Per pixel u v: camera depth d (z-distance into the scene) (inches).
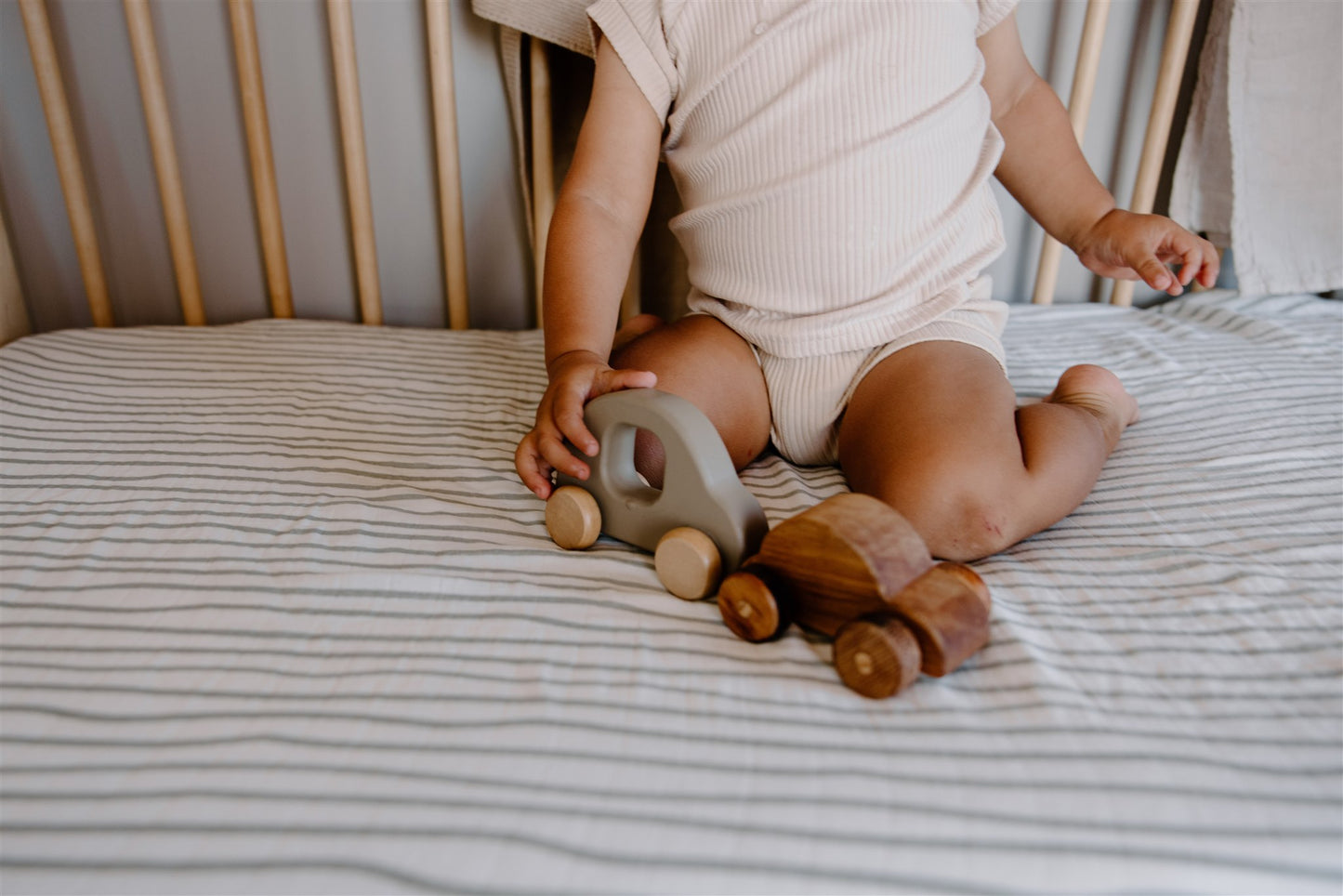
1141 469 28.6
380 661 19.0
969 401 25.0
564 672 18.7
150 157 44.0
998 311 30.9
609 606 21.2
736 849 14.2
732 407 29.1
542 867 13.8
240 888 13.5
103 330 41.2
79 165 41.7
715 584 21.7
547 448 24.2
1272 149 40.9
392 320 47.3
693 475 22.0
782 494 27.7
